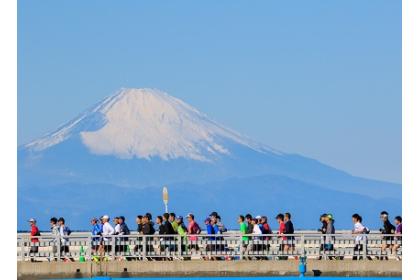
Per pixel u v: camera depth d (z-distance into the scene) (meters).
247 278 84.75
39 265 84.44
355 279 84.12
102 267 84.62
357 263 84.69
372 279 84.19
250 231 86.94
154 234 86.56
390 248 85.88
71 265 84.62
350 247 86.19
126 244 85.75
